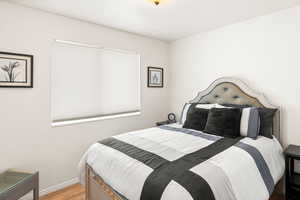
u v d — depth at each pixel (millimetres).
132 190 1280
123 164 1479
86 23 2580
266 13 2324
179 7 2139
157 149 1697
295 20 2145
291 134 2207
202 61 3104
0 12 1935
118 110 3064
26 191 1791
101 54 2838
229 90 2682
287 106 2229
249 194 1324
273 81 2330
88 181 1935
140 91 3303
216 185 1165
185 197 1026
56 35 2324
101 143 1949
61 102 2461
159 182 1163
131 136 2143
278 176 1775
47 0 1970
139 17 2430
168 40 3547
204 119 2451
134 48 3148
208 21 2572
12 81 2006
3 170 1974
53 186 2336
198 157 1491
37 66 2186
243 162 1465
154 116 3512
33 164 2180
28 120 2139
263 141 1977
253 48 2490
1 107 1962
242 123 2150
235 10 2234
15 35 2025
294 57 2162
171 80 3670
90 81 2725
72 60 2543
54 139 2342
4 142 1983
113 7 2139
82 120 2631
